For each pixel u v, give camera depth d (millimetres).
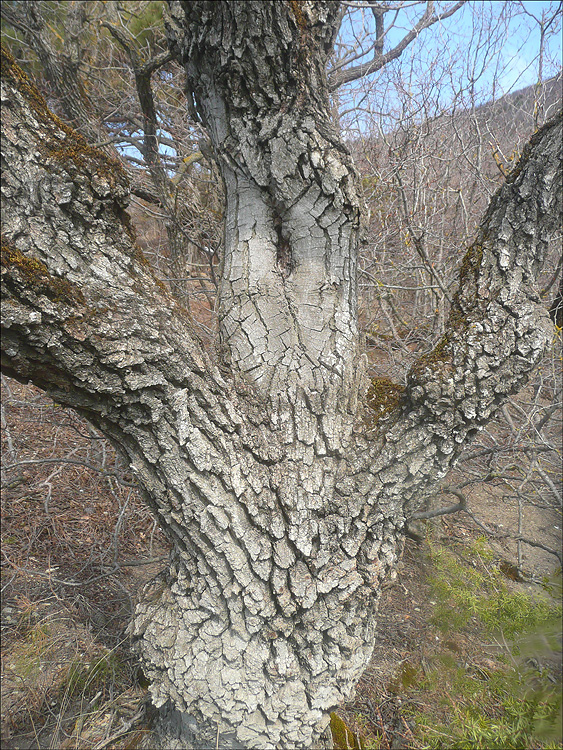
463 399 1505
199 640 1615
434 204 4855
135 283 1354
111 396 1312
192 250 6035
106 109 5312
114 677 2354
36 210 1170
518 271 1523
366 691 2451
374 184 4770
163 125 5137
